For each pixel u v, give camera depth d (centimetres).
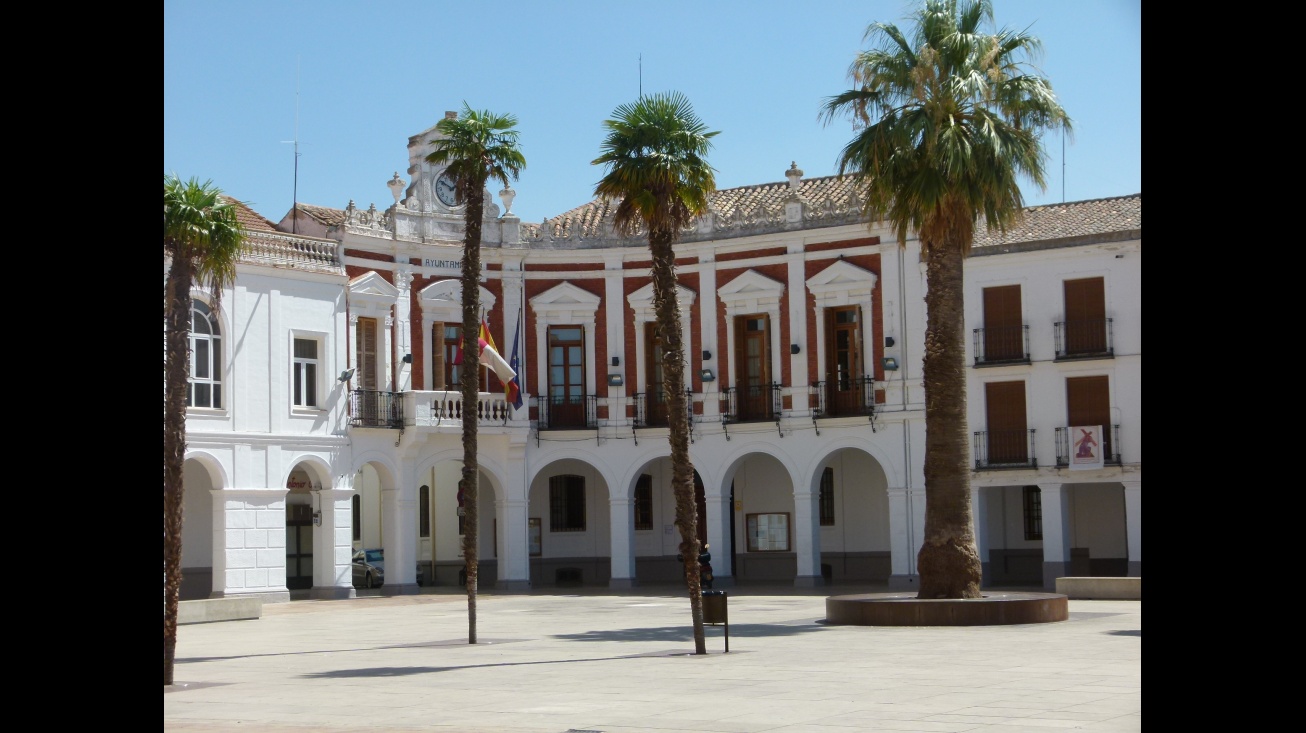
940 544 2538
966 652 1925
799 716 1323
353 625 2923
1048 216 4050
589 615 3052
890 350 3975
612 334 4309
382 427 4016
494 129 2514
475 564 2412
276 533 3794
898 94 2639
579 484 4581
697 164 2156
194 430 3609
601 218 4428
